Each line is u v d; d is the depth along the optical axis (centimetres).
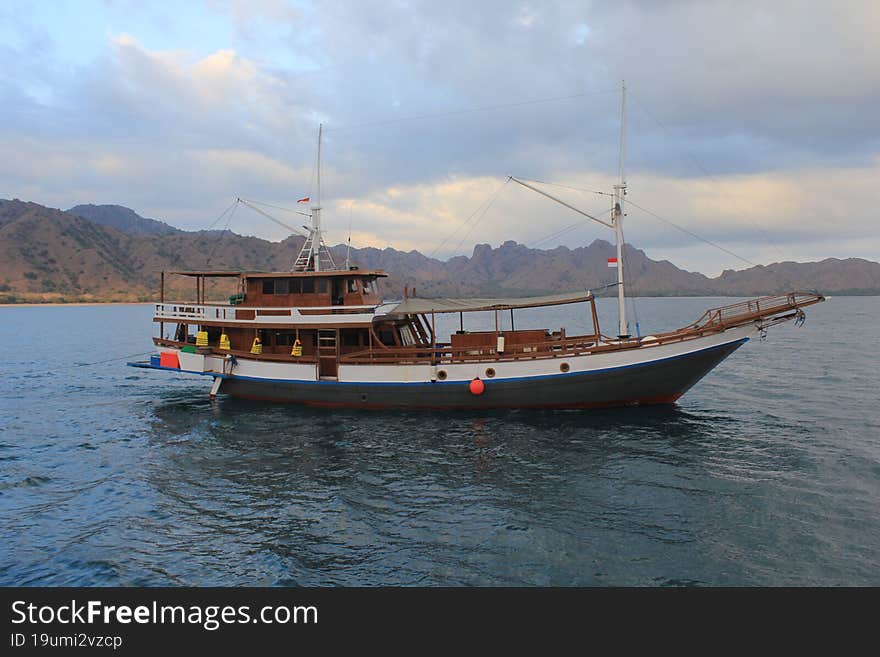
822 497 1827
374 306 3056
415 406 3041
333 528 1650
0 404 3519
